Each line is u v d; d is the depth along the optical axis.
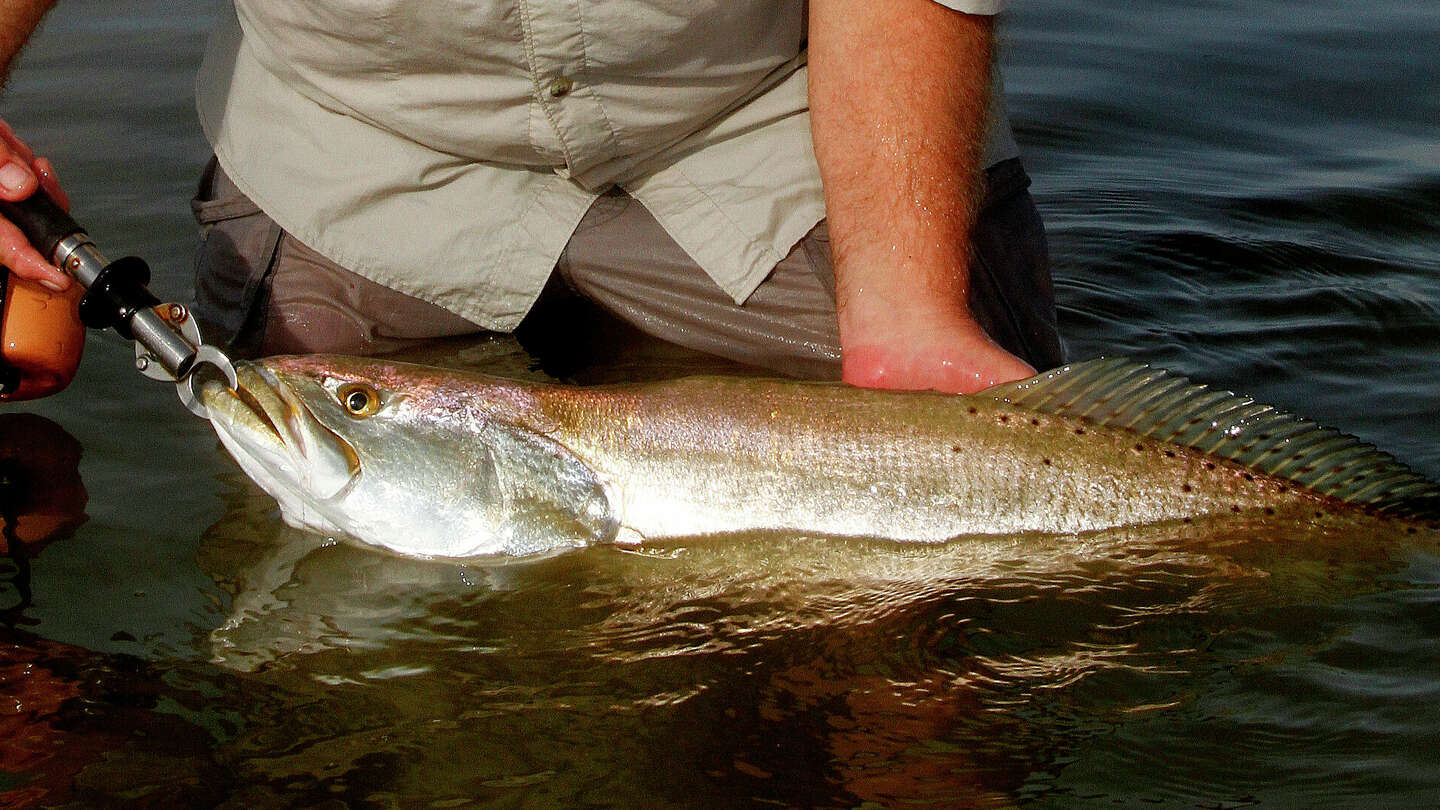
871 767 1.33
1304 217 2.00
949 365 1.52
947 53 1.55
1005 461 1.49
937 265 1.54
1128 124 2.21
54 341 1.54
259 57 1.65
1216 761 1.33
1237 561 1.46
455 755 1.34
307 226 1.65
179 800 1.31
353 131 1.64
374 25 1.56
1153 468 1.48
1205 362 1.74
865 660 1.40
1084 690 1.37
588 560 1.49
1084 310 1.83
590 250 1.65
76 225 1.51
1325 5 2.65
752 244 1.63
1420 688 1.37
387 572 1.47
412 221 1.65
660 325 1.66
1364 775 1.32
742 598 1.45
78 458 1.55
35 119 2.04
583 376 1.64
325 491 1.49
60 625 1.41
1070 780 1.32
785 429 1.50
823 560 1.48
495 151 1.62
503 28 1.55
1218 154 2.15
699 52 1.58
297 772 1.32
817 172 1.63
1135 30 2.52
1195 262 1.92
